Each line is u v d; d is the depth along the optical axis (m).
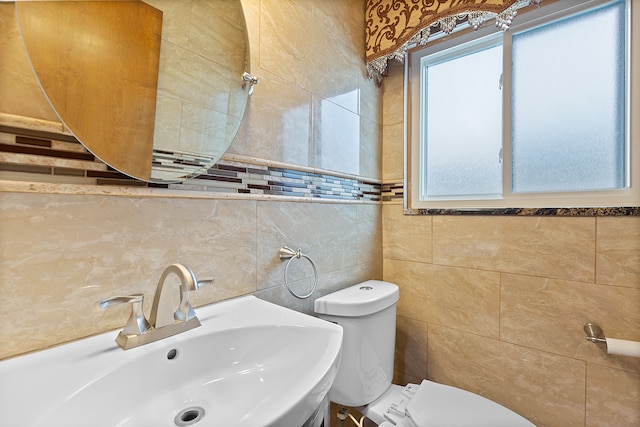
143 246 0.68
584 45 1.11
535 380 1.14
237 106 0.85
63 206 0.57
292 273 1.04
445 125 1.44
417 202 1.48
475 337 1.27
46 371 0.50
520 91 1.23
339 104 1.27
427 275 1.40
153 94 0.69
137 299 0.60
